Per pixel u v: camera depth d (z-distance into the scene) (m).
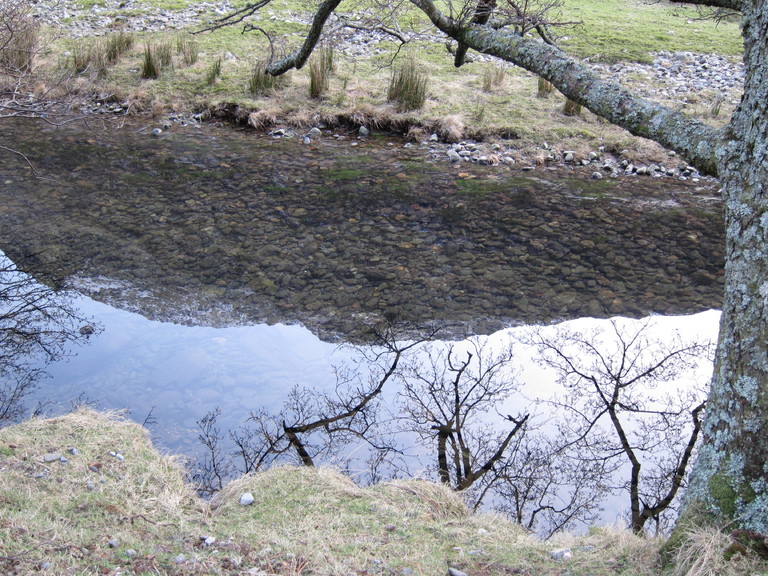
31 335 5.57
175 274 6.73
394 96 11.49
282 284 6.61
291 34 14.27
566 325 6.07
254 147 10.47
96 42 13.42
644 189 9.29
